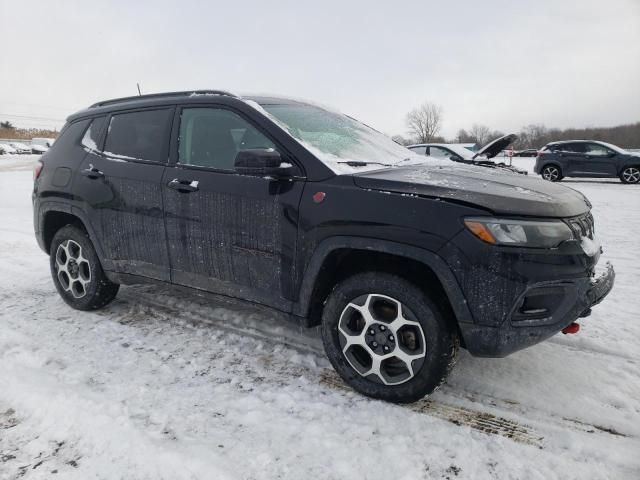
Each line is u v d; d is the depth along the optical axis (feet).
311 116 10.76
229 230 9.20
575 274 7.16
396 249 7.41
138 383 8.57
